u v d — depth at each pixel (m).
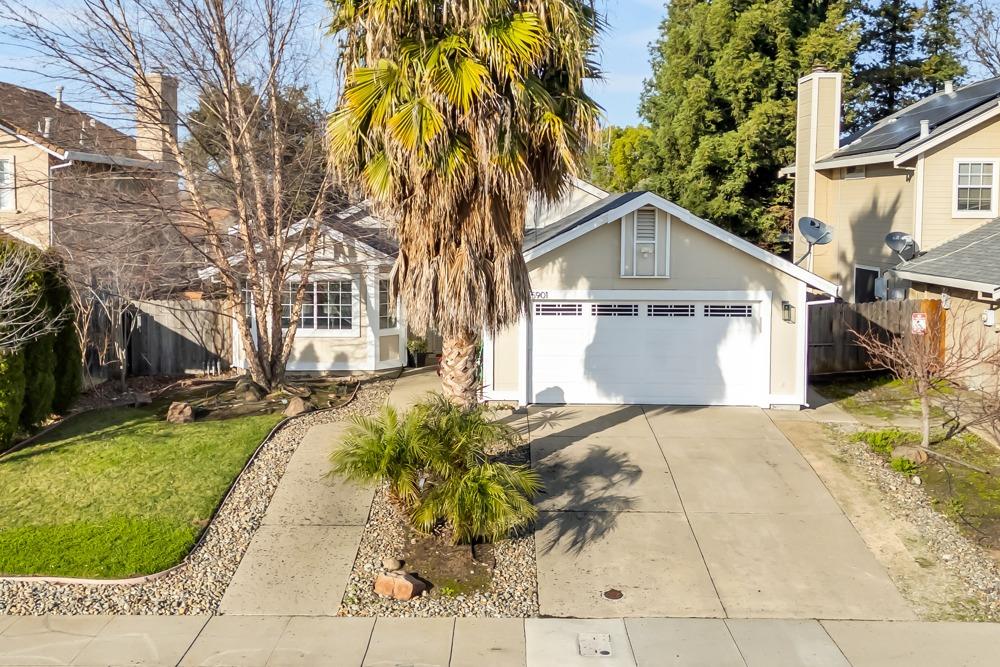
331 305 20.28
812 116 25.67
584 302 16.69
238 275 17.75
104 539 10.91
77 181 17.72
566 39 11.38
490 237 11.62
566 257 16.55
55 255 15.65
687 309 16.67
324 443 14.39
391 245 20.53
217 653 8.69
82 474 12.95
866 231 23.48
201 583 10.12
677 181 33.12
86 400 17.50
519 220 11.98
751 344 16.67
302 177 17.69
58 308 15.41
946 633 9.12
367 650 8.77
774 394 16.67
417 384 18.89
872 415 16.20
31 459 13.57
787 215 31.20
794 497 12.41
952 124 20.61
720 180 32.06
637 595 9.95
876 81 36.09
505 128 11.05
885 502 12.22
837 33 31.34
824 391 18.33
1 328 13.41
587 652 8.74
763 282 16.45
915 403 16.88
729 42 31.41
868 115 36.78
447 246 11.74
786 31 30.45
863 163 22.50
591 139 11.80
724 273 16.47
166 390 18.61
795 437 14.78
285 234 17.66
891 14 36.06
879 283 20.92
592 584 10.20
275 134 17.02
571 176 12.32
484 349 16.84
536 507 12.11
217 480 12.70
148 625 9.23
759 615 9.54
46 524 11.34
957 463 13.48
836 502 12.24
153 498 12.10
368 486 12.51
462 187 11.26
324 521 11.66
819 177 25.64
